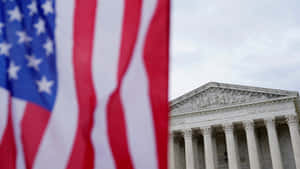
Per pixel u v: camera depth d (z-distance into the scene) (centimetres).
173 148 8850
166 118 953
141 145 945
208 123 8431
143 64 1002
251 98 8200
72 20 1093
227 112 8325
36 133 1001
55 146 985
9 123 1024
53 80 1044
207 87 8800
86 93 1014
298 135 7444
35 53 1081
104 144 961
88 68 1037
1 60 1088
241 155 9100
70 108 1009
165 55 1001
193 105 8869
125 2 1078
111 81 1012
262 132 9050
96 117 986
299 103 8100
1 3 1165
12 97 1045
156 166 923
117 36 1050
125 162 938
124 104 982
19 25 1123
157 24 1027
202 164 9412
